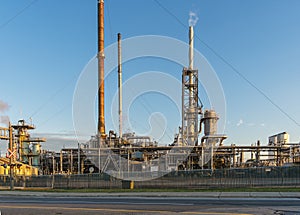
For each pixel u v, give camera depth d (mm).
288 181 20438
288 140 46125
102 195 17484
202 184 21484
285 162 42719
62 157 45031
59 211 10852
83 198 16297
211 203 12773
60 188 24016
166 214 9695
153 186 22141
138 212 10266
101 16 42562
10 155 24312
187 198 15297
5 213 10547
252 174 20953
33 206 12508
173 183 21969
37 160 49281
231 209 10680
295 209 10602
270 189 18422
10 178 23359
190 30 44188
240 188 19781
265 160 43812
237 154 42344
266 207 11188
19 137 49125
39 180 24922
